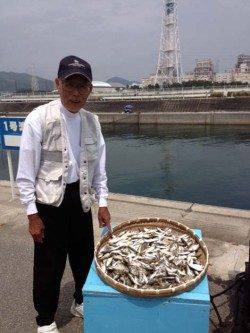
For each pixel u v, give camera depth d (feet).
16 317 10.24
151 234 8.51
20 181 7.89
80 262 9.50
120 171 85.40
